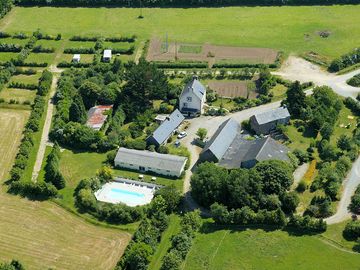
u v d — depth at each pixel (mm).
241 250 156375
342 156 192250
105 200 178750
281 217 162875
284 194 169875
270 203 168500
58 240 161750
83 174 189000
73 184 184250
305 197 177375
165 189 174750
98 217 169750
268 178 172250
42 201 176625
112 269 151375
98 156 198375
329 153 193000
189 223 162750
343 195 177875
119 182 186375
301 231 162875
